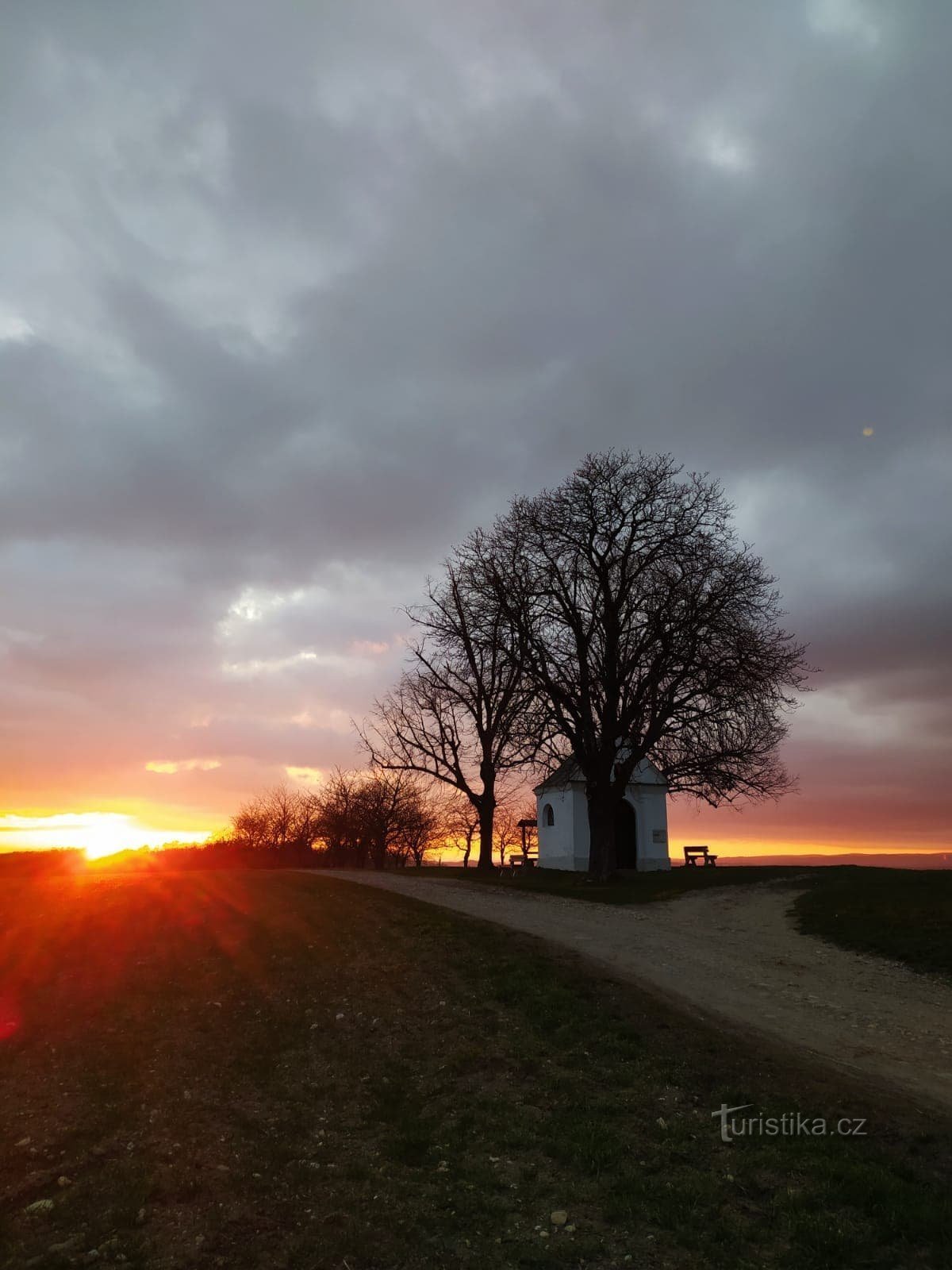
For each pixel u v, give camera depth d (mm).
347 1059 13211
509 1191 9203
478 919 21734
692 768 33125
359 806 59469
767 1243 7938
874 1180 8570
